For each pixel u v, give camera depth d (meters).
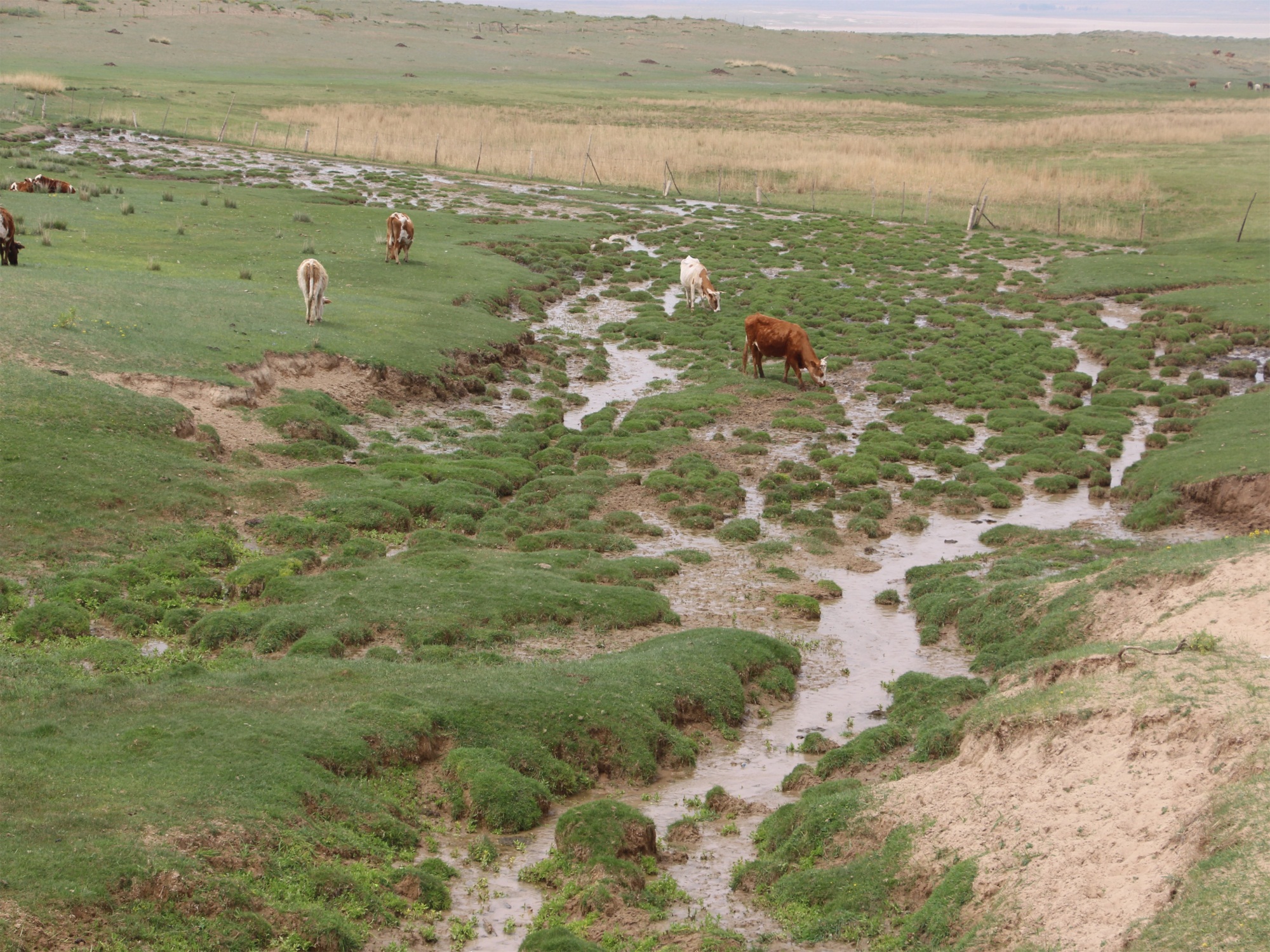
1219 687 10.87
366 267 38.75
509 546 20.80
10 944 8.38
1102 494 24.70
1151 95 139.50
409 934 10.05
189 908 9.35
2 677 13.15
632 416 29.11
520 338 33.94
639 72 144.00
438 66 130.62
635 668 15.46
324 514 20.50
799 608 18.81
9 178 46.56
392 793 12.38
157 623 16.22
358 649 15.99
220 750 11.88
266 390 25.70
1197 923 7.87
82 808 10.24
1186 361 34.72
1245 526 22.12
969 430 28.97
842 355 35.41
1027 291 44.03
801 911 10.45
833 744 14.51
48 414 20.80
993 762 11.50
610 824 11.66
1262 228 54.22
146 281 31.23
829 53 185.50
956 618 18.14
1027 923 8.83
